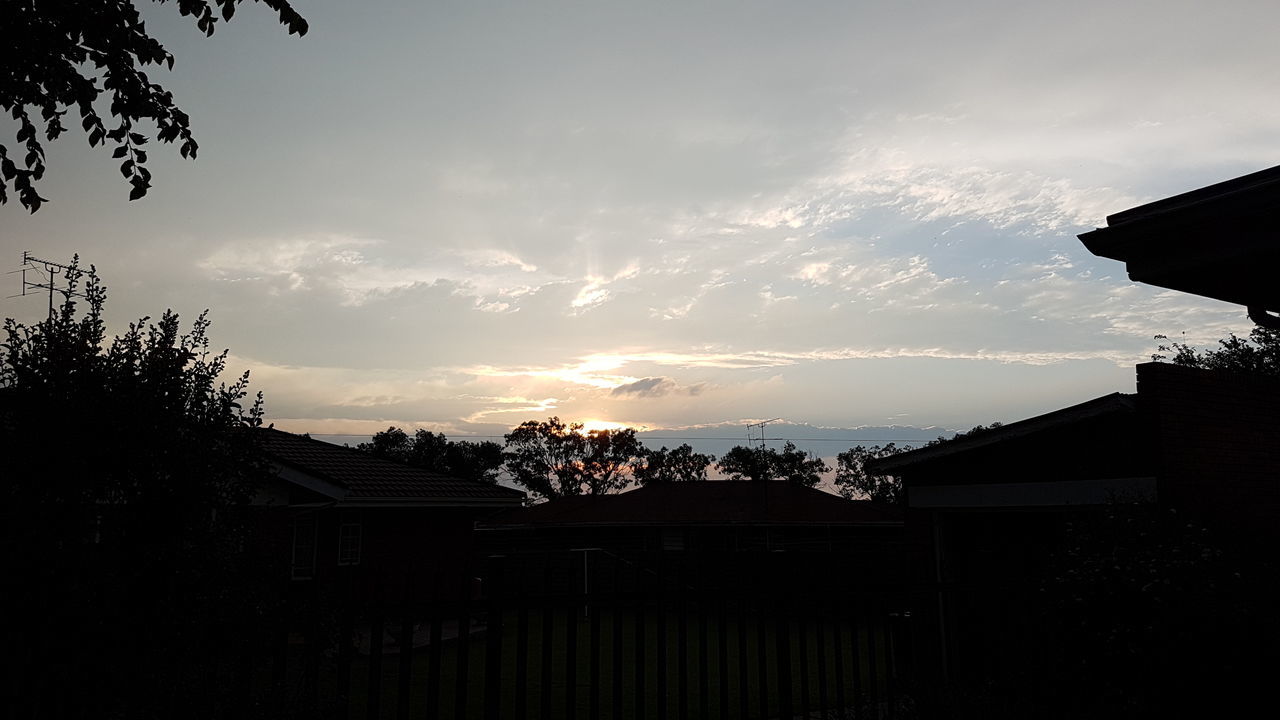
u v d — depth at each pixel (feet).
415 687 37.68
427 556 72.28
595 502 116.88
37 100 22.34
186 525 14.15
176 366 14.55
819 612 22.58
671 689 38.17
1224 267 21.33
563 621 65.77
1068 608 23.31
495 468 193.47
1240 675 19.72
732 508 109.09
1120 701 21.68
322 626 15.07
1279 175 19.06
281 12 22.76
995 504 38.83
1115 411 33.99
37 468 13.12
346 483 64.28
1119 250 21.90
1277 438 31.63
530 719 31.99
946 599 26.37
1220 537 22.91
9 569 12.46
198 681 13.33
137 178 23.68
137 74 22.47
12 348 13.74
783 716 21.45
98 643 12.91
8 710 12.19
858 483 202.49
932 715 22.71
